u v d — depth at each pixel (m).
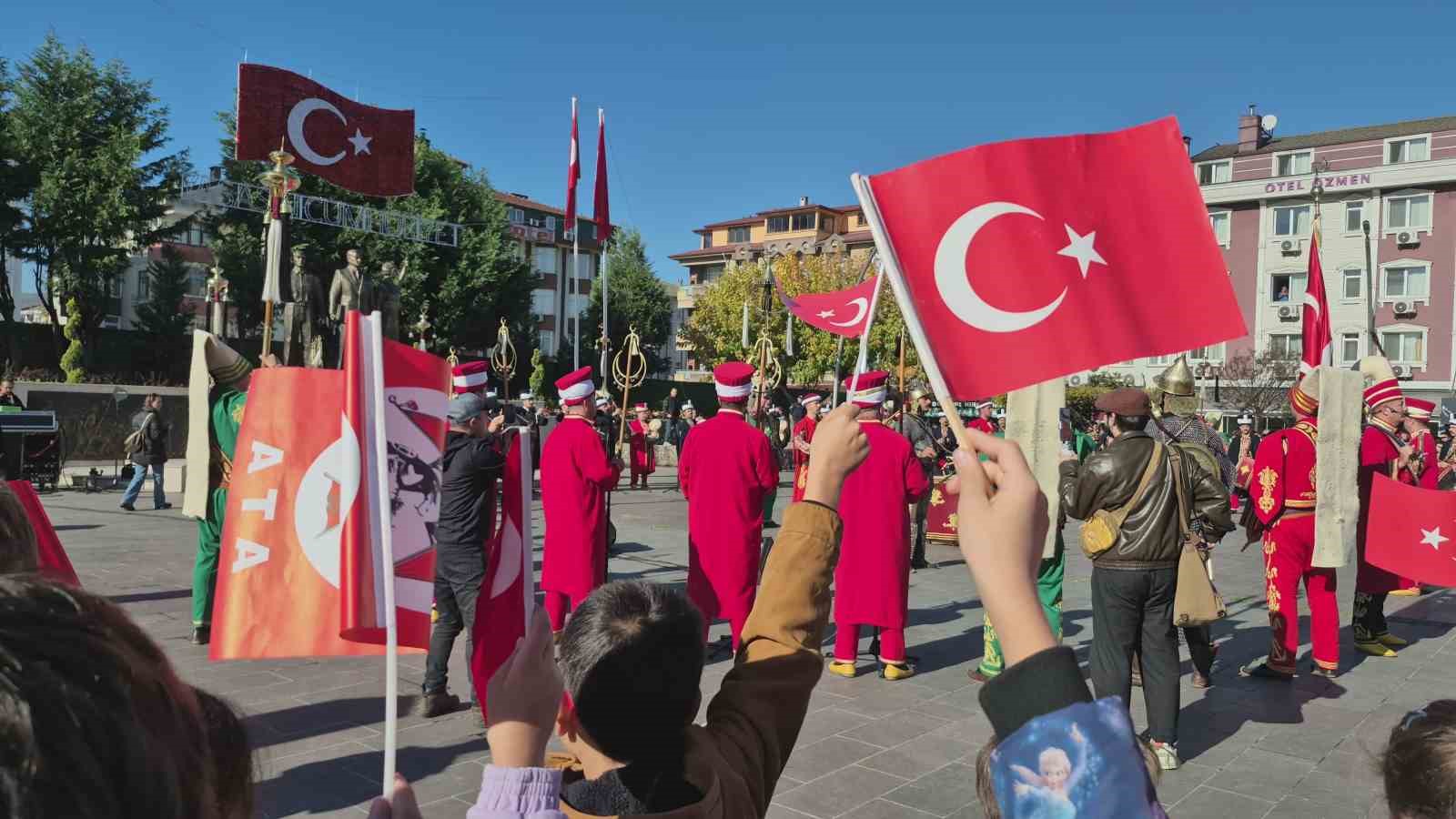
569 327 60.59
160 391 24.00
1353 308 45.88
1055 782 1.06
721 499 6.59
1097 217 2.21
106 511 14.88
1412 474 8.50
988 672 6.48
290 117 9.57
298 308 21.77
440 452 2.26
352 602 2.00
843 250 48.31
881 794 4.51
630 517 15.32
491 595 2.53
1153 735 4.96
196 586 6.75
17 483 2.46
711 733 1.65
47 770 0.50
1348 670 6.95
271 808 4.14
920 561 11.05
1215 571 11.49
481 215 43.28
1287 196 47.31
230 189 37.09
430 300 40.84
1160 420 8.04
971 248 2.15
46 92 34.50
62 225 32.91
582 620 1.54
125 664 0.59
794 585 1.80
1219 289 2.20
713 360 48.94
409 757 4.81
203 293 46.56
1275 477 6.41
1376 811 1.42
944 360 2.11
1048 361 2.12
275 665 6.42
